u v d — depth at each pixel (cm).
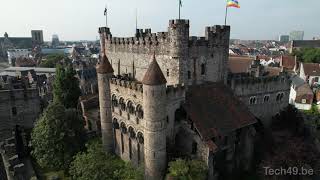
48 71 16138
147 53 5906
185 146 5175
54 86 8931
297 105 10150
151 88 4488
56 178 5653
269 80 7106
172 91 4938
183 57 5191
